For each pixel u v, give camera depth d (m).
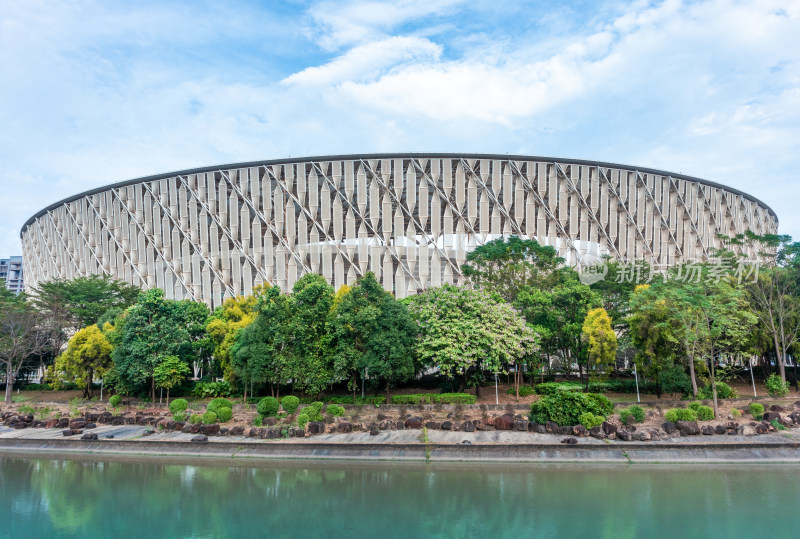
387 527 17.08
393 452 25.86
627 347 41.28
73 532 17.17
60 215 75.44
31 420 35.16
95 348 41.47
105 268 67.88
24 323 47.50
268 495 20.53
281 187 61.16
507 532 16.38
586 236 61.50
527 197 60.97
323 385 35.84
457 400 35.53
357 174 60.16
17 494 21.06
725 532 15.97
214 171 62.88
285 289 60.12
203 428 29.84
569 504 18.78
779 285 40.56
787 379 45.19
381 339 33.88
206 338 43.22
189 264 63.41
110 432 31.28
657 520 17.06
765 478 21.45
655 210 63.81
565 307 42.03
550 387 38.50
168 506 19.47
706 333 32.25
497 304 38.78
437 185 59.94
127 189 67.12
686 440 25.98
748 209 71.31
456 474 22.86
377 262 59.56
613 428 27.03
